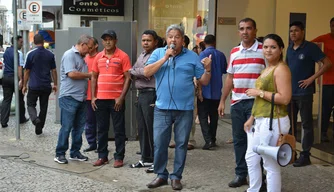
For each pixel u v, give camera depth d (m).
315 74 5.92
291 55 6.08
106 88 5.70
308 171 5.73
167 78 4.79
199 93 6.72
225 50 9.99
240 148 5.03
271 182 4.18
